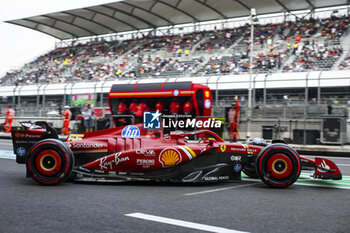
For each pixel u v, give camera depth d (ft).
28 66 144.46
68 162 18.78
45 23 133.49
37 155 18.89
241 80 69.41
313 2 104.58
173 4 108.68
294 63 89.35
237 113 50.06
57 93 84.79
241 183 20.98
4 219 12.43
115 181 19.72
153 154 19.74
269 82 67.26
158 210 14.07
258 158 19.52
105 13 119.14
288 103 64.18
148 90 59.93
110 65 123.44
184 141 21.43
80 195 16.62
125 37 140.26
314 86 63.77
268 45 102.89
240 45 108.27
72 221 12.31
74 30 141.18
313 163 20.75
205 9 112.68
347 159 37.93
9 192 17.12
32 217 12.75
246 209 14.47
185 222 12.41
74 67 131.64
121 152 19.85
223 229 11.64
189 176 19.92
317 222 12.70
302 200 16.39
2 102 94.63
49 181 18.75
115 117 50.31
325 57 87.97
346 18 103.04
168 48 122.11
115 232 11.19
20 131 20.42
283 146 19.21
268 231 11.54
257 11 112.37
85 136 21.33
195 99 56.13
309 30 102.94
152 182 20.67
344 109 48.75
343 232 11.59
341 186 20.31
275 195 17.46
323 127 45.68
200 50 113.70
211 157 20.48
